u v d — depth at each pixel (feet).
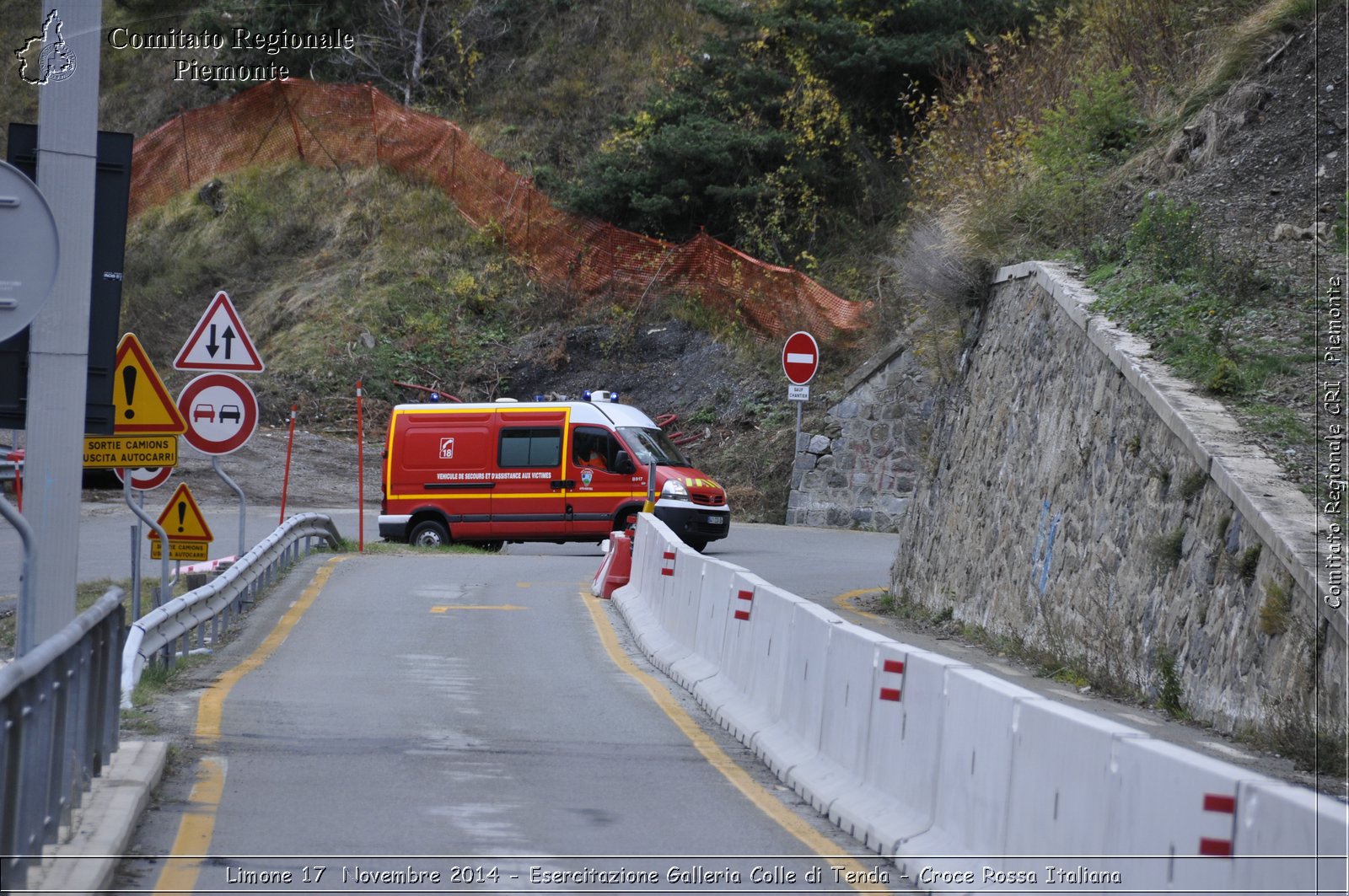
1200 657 31.27
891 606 58.90
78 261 26.22
